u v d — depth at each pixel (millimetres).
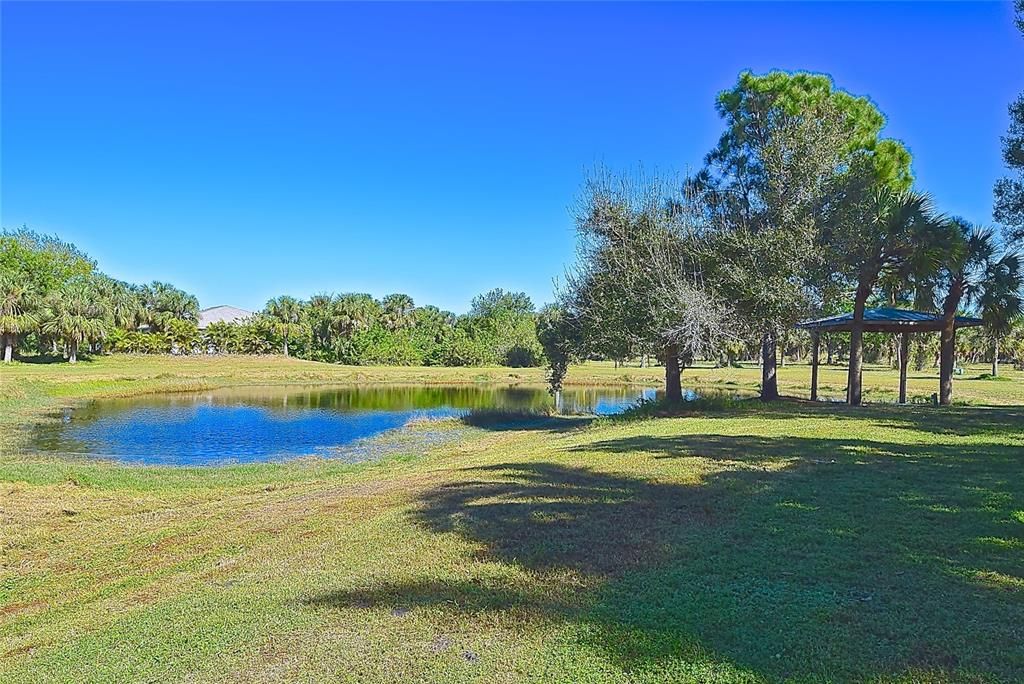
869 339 47344
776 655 3807
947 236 18062
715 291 19703
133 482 12719
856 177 20172
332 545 6660
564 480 9086
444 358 72625
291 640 4379
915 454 10008
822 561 5344
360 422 25719
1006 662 3641
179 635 4602
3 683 4148
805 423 14398
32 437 20734
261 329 84062
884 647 3842
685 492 8008
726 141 23984
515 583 5195
